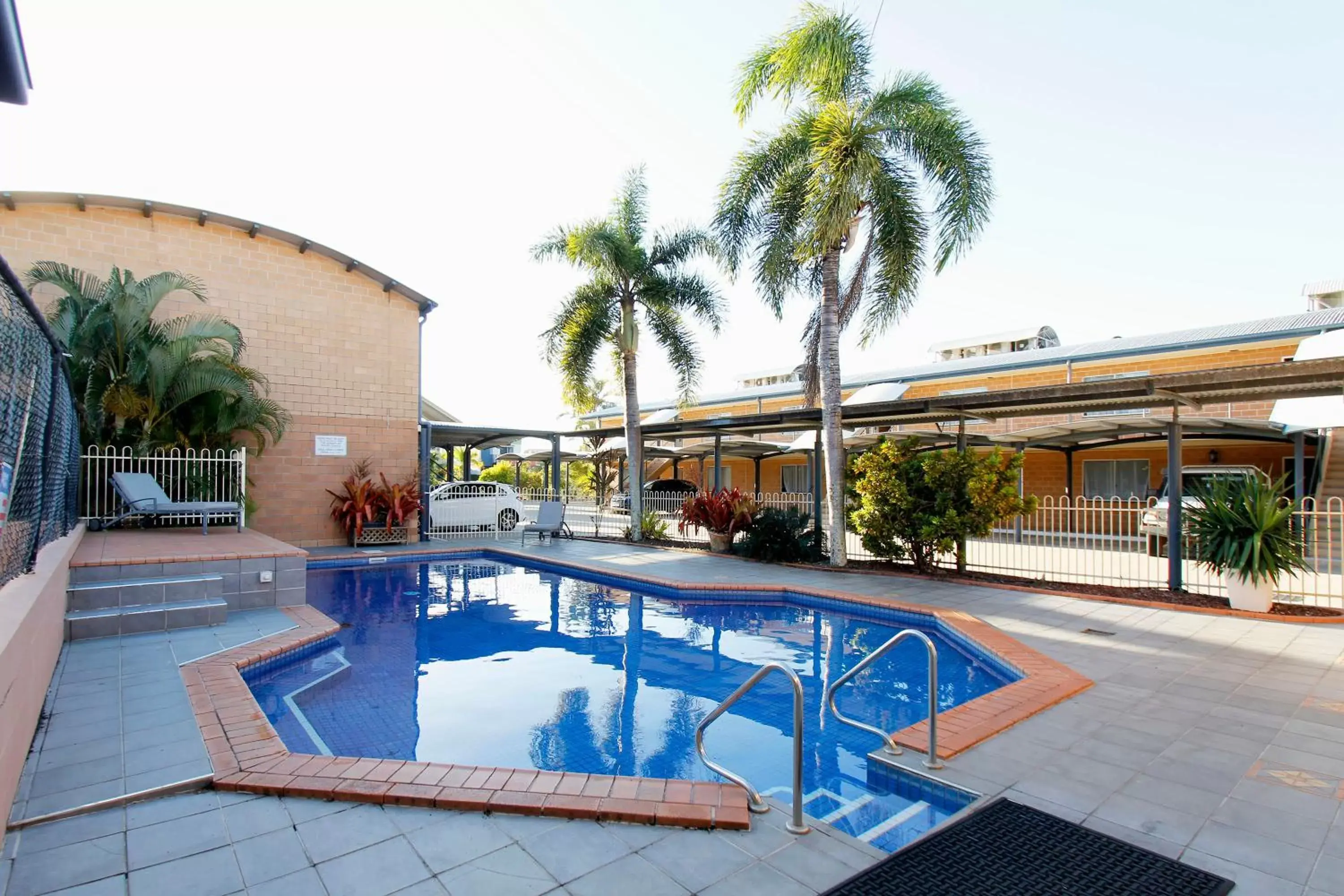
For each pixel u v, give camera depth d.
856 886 2.63
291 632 6.71
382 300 14.95
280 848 2.86
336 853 2.82
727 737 4.79
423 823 3.07
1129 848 2.91
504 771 3.53
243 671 5.64
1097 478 19.67
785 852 2.87
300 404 13.88
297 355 13.88
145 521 11.23
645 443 23.55
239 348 12.25
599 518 19.47
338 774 3.46
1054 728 4.31
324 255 14.20
